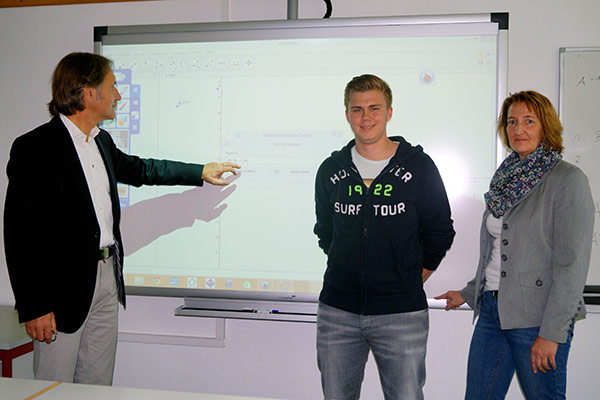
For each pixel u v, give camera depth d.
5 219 1.55
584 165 2.07
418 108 2.06
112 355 1.83
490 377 1.71
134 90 2.24
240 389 2.34
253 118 2.18
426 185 1.63
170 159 2.23
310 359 2.28
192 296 2.23
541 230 1.51
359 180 1.65
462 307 2.03
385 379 1.66
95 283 1.68
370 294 1.61
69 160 1.62
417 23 2.05
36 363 1.63
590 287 2.07
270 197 2.18
